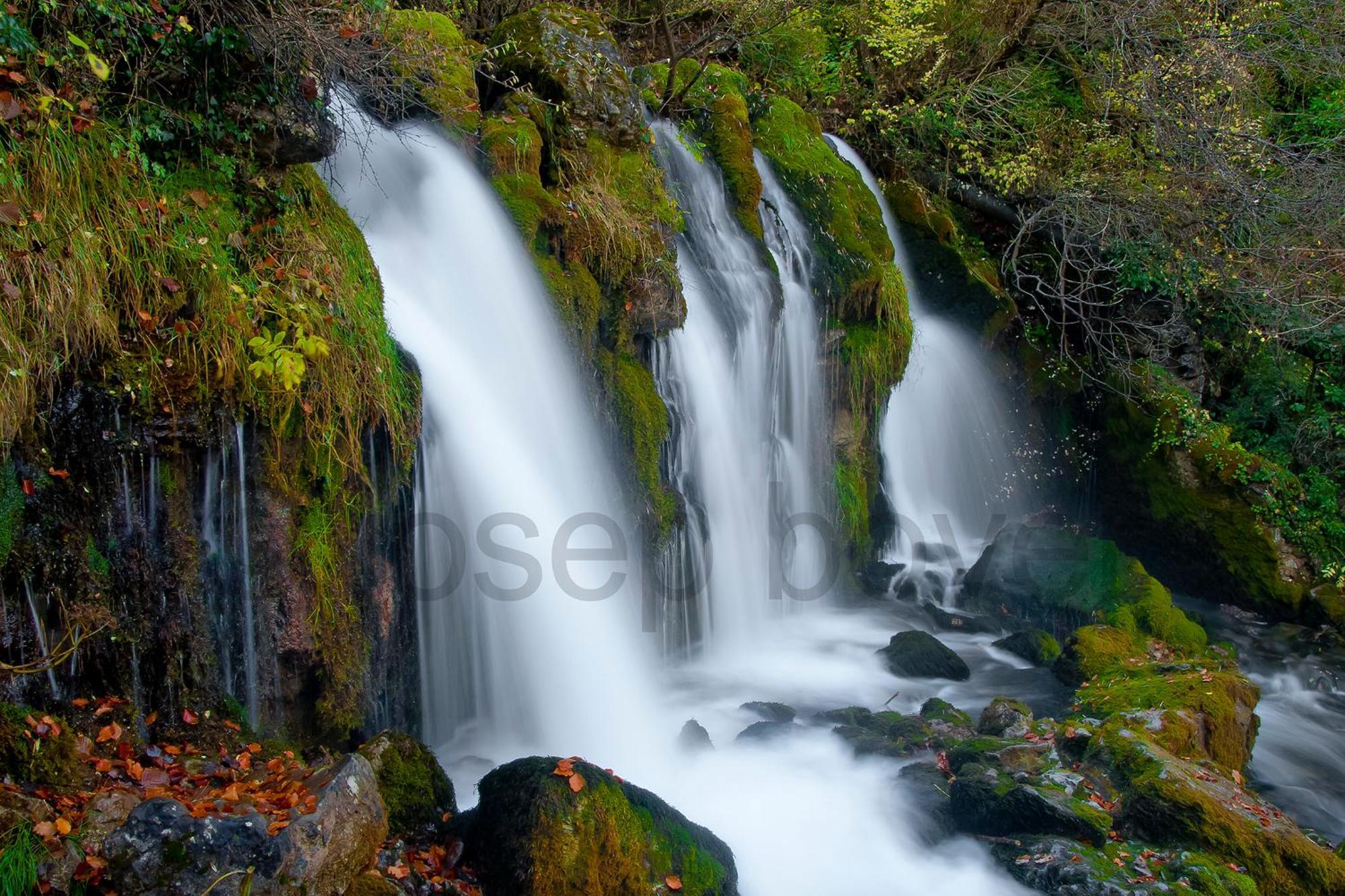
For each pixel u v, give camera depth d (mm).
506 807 4633
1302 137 14672
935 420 12367
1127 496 12562
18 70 4699
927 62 13906
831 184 10953
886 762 6621
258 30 5445
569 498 7223
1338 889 5508
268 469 5215
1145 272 13070
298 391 5230
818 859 5641
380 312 5895
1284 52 13984
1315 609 11062
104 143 4977
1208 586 11875
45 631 4523
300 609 5355
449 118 7648
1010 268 13297
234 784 4445
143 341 4875
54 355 4535
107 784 4238
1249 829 5621
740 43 12453
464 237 7215
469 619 6438
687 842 4910
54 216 4676
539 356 7277
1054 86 14445
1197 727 6914
